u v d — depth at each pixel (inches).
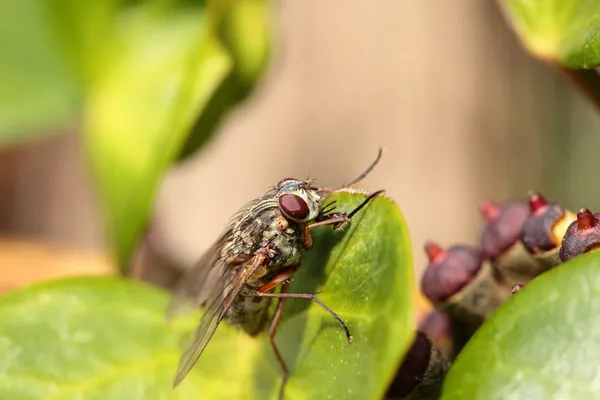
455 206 8.2
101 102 5.0
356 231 4.1
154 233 5.8
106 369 4.5
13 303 4.6
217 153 8.6
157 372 4.5
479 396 3.8
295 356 4.2
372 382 3.9
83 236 9.2
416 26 8.3
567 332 3.8
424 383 4.1
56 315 4.6
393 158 8.3
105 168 5.0
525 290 3.9
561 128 8.6
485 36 8.3
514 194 8.4
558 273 3.9
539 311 3.9
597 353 3.8
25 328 4.5
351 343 4.0
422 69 8.3
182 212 8.6
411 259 3.9
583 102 8.5
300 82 8.4
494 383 3.8
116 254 5.0
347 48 8.3
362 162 8.3
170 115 4.9
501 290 4.3
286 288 4.3
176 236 8.6
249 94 5.2
